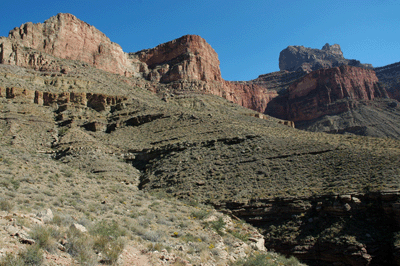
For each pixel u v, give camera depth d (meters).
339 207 31.27
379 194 30.89
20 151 42.12
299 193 35.12
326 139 54.91
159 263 14.97
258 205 35.12
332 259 28.05
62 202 21.86
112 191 32.09
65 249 12.39
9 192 20.50
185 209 30.19
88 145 60.34
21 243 11.32
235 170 45.00
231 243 23.17
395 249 26.77
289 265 24.80
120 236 16.45
